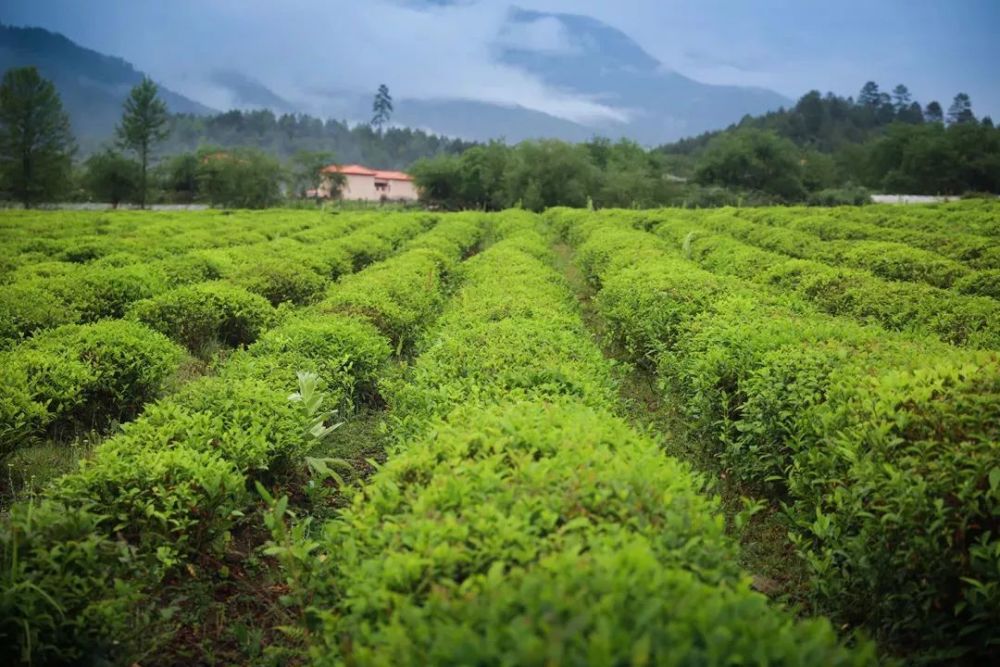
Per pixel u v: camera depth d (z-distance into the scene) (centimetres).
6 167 5872
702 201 6128
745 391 554
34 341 720
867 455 391
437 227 2417
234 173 6219
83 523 368
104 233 2197
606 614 199
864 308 906
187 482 422
